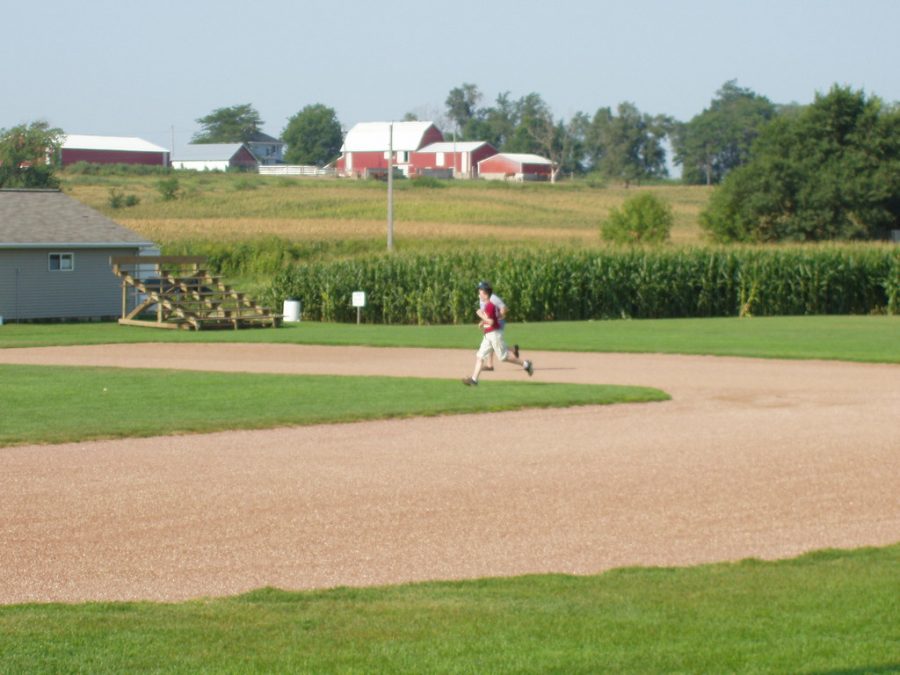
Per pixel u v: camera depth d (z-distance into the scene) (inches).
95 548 1045.2
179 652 741.3
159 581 944.3
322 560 1008.2
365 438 1616.6
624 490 1284.4
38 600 892.0
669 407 1911.9
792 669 707.4
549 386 2155.5
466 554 1029.8
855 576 938.1
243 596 885.2
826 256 4852.4
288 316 4370.1
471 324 4345.5
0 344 3164.4
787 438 1609.3
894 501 1237.7
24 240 4119.1
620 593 888.3
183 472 1375.5
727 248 4921.3
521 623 804.6
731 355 2760.8
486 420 1779.0
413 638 770.2
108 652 740.7
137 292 4252.0
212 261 6456.7
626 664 714.8
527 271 4581.7
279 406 1903.3
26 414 1818.4
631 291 4704.7
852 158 7396.7
